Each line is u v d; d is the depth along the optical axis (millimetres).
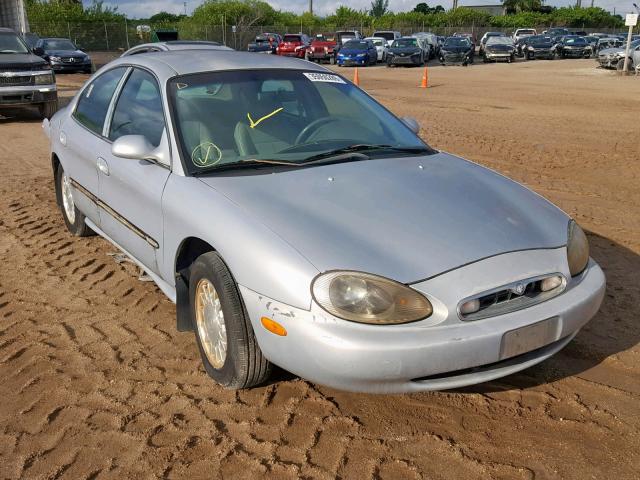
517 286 2816
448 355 2654
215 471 2723
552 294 2967
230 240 2967
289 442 2895
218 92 3912
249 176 3400
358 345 2596
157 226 3605
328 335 2625
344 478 2668
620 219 6219
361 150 3830
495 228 3064
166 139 3643
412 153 3947
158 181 3600
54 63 24906
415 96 17266
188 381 3395
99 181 4418
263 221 2963
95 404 3203
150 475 2709
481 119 12836
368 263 2729
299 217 2982
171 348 3740
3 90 12742
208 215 3145
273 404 3170
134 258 4219
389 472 2701
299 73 4305
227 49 4738
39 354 3678
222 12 53406
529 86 20203
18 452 2863
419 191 3316
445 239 2922
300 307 2684
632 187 7457
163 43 5207
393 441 2896
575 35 42906
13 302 4371
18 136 11203
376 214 3043
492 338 2697
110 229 4441
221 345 3219
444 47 33000
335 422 3029
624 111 13992
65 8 44125
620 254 5250
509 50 35031
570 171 8258
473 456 2797
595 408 3131
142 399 3238
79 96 5203
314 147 3781
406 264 2760
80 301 4383
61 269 4941
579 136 10781
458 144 10094
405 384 2713
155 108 3904
